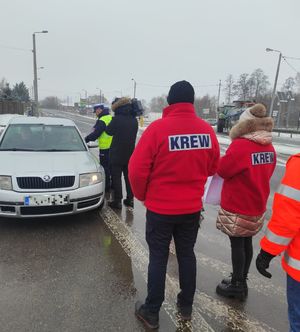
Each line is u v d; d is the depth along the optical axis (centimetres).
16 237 464
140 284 358
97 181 525
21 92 7444
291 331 223
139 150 276
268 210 652
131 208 608
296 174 200
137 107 587
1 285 347
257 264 223
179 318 308
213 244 474
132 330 288
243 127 308
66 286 349
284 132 3822
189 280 301
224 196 328
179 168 275
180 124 275
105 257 415
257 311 323
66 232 487
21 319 296
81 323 293
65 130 651
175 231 300
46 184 480
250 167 307
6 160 518
